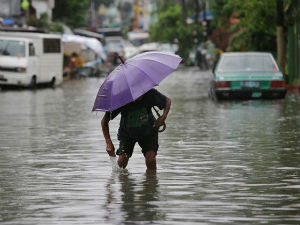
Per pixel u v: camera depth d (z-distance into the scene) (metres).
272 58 44.62
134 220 13.77
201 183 17.42
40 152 22.92
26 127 30.41
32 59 64.12
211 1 95.75
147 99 18.86
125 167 19.61
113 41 160.25
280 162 20.39
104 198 15.78
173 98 47.22
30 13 95.44
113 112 19.00
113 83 18.50
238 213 14.27
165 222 13.60
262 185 17.09
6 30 70.88
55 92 57.88
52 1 108.62
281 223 13.49
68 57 87.38
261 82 43.28
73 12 119.69
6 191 16.69
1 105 43.22
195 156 21.72
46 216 14.19
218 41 107.44
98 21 187.38
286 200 15.41
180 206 14.91
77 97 50.88
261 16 63.12
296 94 48.91
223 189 16.66
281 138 25.59
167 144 24.42
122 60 18.88
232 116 33.94
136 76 18.47
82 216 14.15
